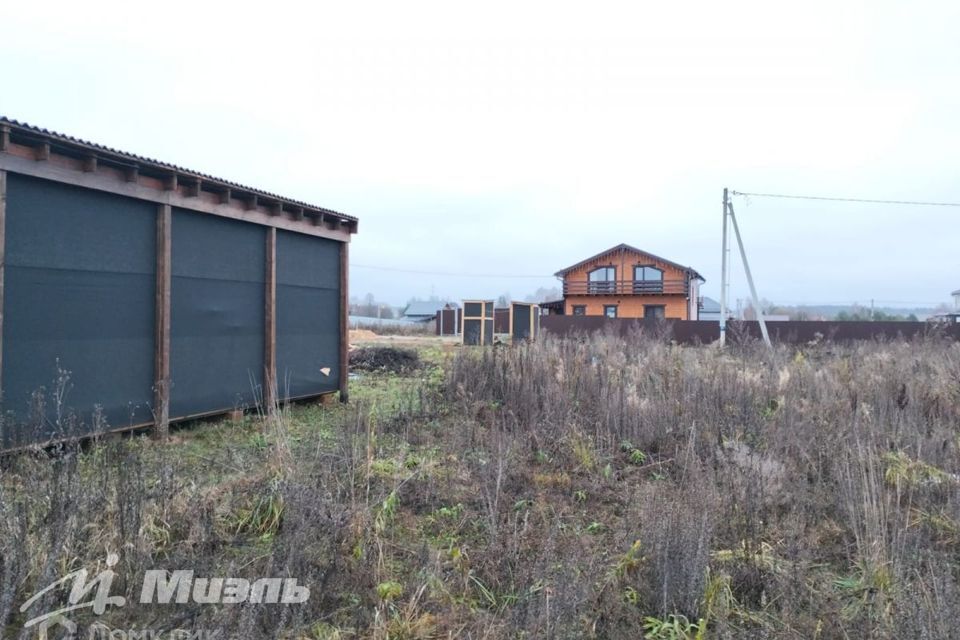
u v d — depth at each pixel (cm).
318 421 628
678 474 443
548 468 449
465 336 2114
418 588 267
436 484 401
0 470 300
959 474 425
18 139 417
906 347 1310
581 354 845
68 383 459
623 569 297
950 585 257
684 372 731
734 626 262
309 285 728
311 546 273
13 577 215
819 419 556
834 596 283
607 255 3497
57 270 454
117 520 273
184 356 562
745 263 1891
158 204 532
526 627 239
